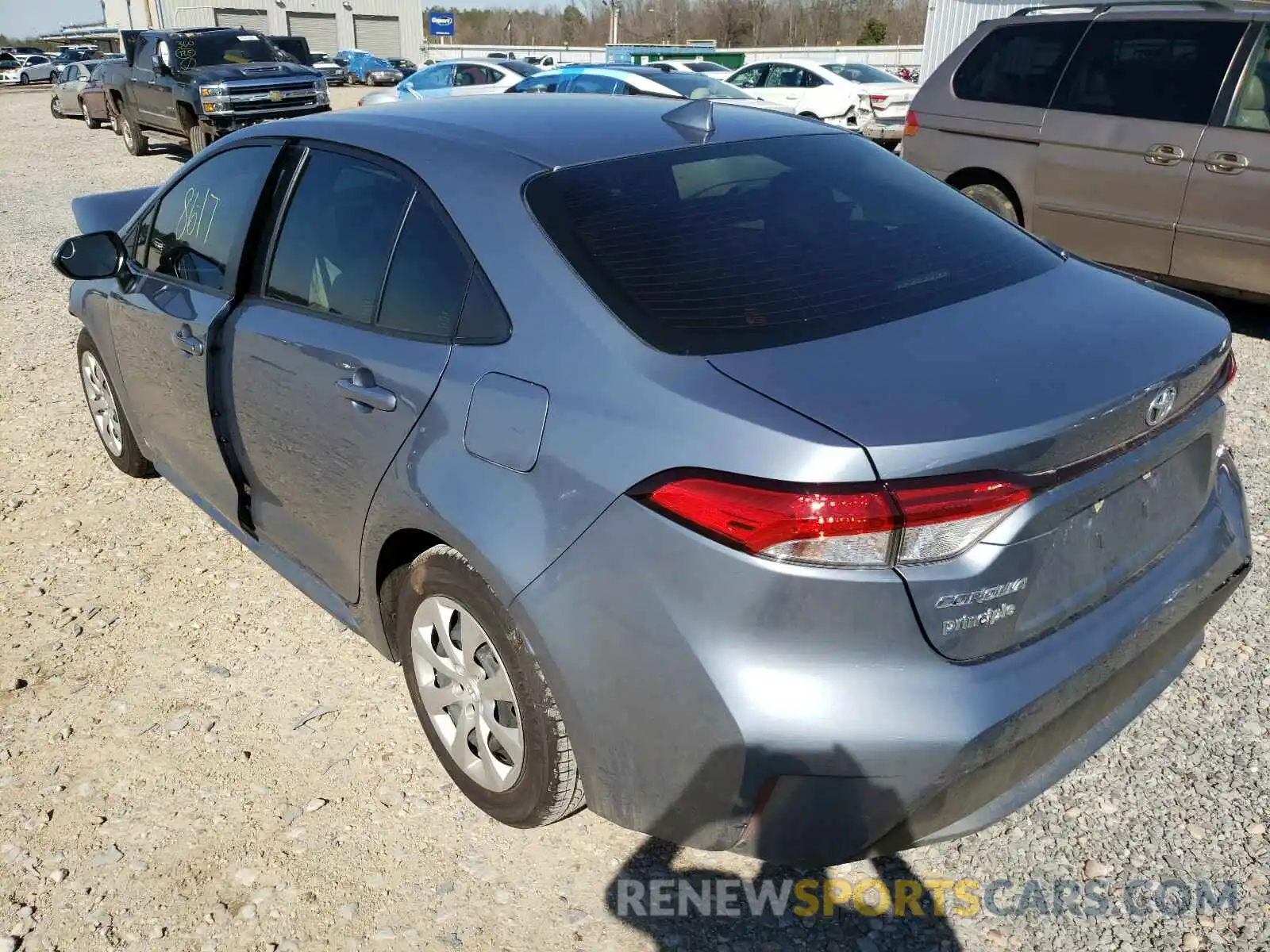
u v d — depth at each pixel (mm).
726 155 2713
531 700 2234
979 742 1858
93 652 3328
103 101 20609
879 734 1825
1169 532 2359
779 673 1846
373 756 2824
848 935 2262
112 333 4004
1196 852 2443
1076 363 2049
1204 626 2590
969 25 15734
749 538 1818
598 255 2271
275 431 2990
